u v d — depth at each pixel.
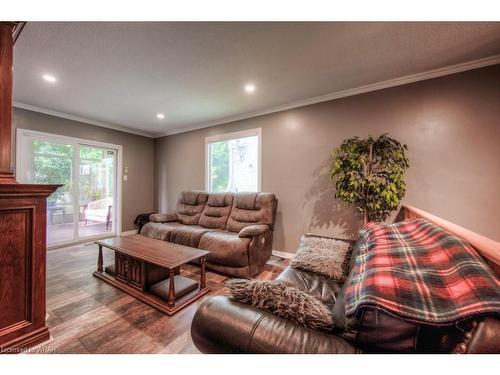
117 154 4.57
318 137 3.03
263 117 3.55
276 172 3.40
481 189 2.12
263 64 2.18
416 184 2.39
